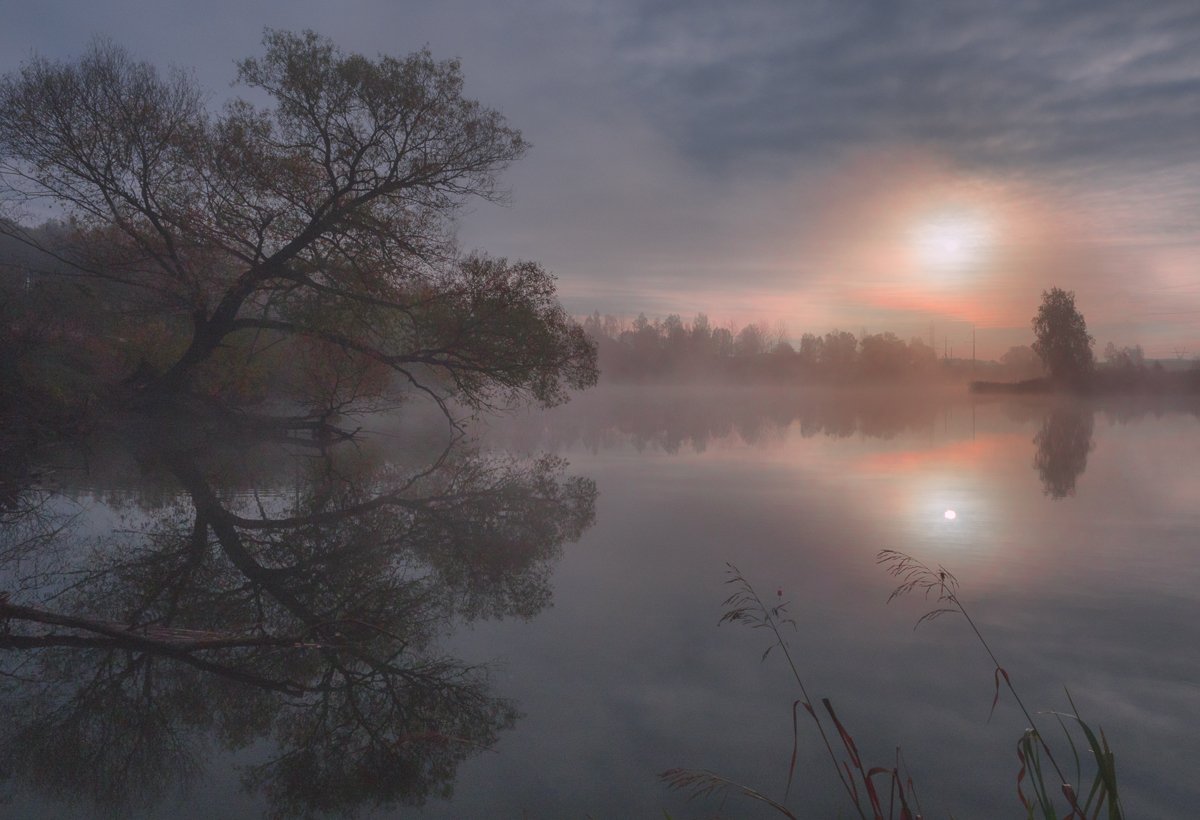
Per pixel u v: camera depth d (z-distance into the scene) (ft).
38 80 55.62
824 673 15.90
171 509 35.99
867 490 42.32
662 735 13.42
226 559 26.86
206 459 55.26
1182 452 62.28
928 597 21.12
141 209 57.82
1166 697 14.44
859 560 25.66
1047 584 22.31
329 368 71.56
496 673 16.46
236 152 59.21
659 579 23.85
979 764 12.16
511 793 11.69
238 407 71.41
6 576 24.14
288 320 64.54
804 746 12.88
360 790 11.94
